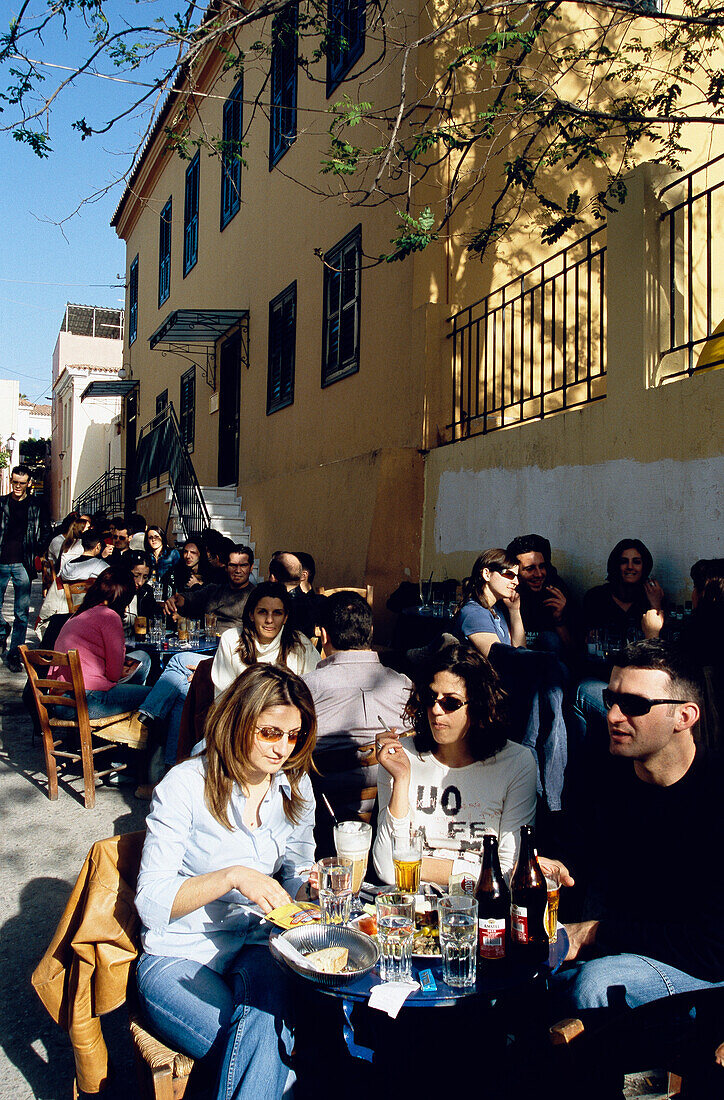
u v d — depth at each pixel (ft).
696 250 28.81
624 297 18.75
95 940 8.34
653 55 29.68
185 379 60.23
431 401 27.20
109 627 19.36
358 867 8.75
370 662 12.53
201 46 16.80
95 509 93.15
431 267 27.50
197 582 30.30
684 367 18.72
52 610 28.81
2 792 19.21
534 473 21.80
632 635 16.40
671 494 17.02
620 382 18.74
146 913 8.20
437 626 22.33
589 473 19.69
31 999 11.28
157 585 31.76
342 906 7.98
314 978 7.08
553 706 13.24
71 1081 9.73
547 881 7.93
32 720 23.08
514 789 9.61
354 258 32.55
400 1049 8.38
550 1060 6.94
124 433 83.20
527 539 18.38
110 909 8.49
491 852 8.02
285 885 9.45
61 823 17.38
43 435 181.68
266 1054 7.41
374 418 30.66
